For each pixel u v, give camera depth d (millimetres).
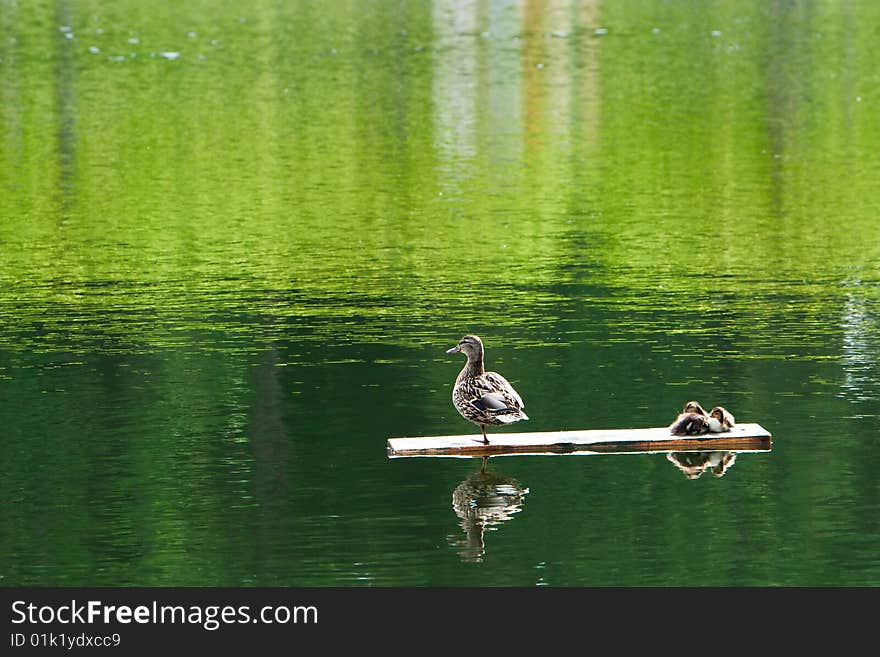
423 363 19969
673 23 67375
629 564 13289
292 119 44938
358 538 13844
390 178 36562
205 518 14359
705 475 15547
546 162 38750
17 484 15289
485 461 16031
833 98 49000
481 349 16047
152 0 73500
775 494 14953
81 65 54688
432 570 13172
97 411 17812
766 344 21000
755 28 66000
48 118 44969
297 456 16156
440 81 52250
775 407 17891
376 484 15281
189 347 21000
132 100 47969
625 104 47875
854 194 34719
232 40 61469
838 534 13906
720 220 31750
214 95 49000
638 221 31641
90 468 15773
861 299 24078
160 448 16422
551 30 65188
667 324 22312
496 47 60375
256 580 12984
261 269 26719
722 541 13758
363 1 74312
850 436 16750
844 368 19656
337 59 56906
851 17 68938
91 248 28781
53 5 70750
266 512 14484
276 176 36812
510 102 48219
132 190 35188
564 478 15477
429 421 17375
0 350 20797
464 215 32219
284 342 21219
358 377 19312
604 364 19922
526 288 24984
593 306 23578
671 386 18797
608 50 59719
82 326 22281
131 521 14281
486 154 39812
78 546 13688
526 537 13844
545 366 19828
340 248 28719
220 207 33188
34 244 29219
